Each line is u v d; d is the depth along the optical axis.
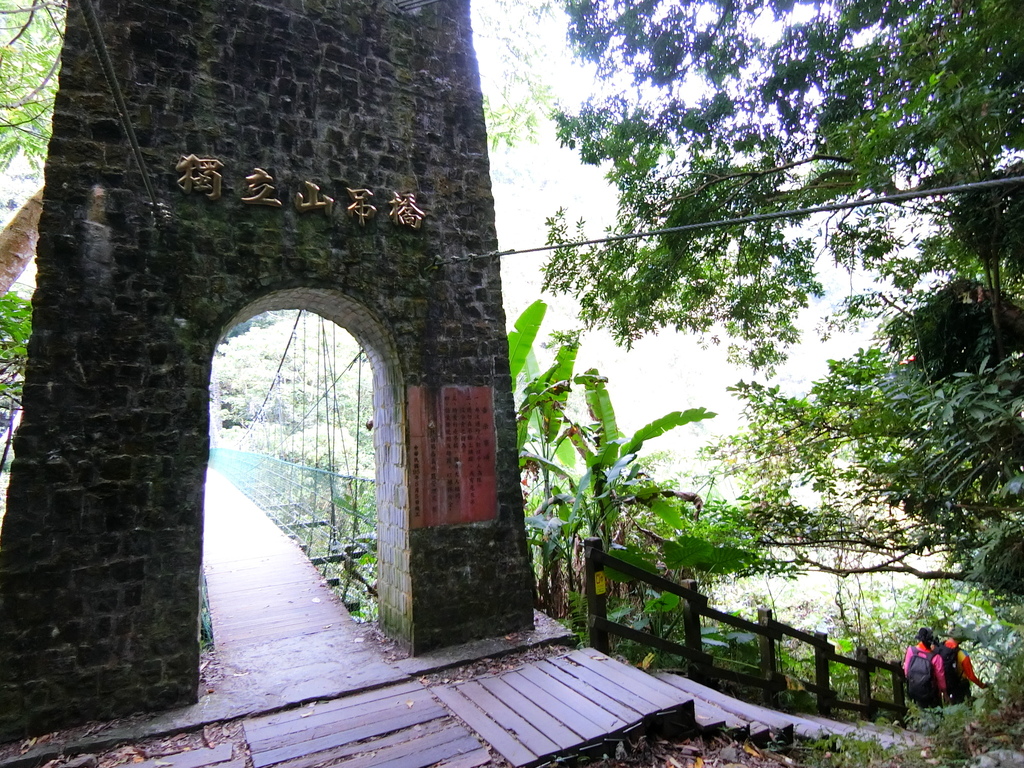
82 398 3.42
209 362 3.78
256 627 4.87
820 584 9.90
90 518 3.39
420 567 4.30
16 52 6.19
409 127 4.65
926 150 4.16
